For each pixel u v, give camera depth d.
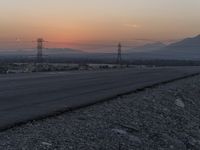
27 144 13.02
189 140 20.88
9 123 15.93
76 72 64.94
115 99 26.78
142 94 31.75
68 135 15.03
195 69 104.75
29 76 47.94
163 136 19.45
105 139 15.76
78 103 23.14
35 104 21.89
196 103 36.47
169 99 31.92
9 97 24.81
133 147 16.12
